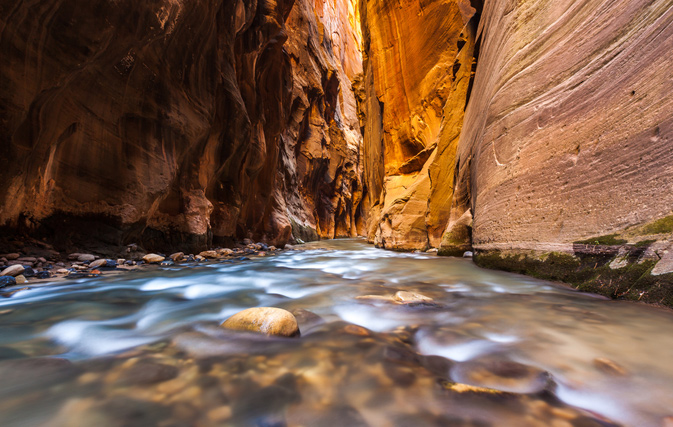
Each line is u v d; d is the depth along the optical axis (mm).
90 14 3926
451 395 1162
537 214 3473
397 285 3482
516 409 1078
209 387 1237
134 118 5262
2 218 3799
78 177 4582
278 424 1021
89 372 1358
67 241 4477
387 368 1385
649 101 2430
